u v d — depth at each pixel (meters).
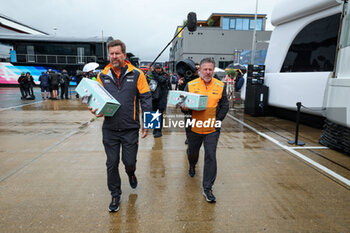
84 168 3.49
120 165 3.61
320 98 5.62
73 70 21.34
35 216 2.33
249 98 8.02
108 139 2.33
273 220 2.30
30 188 2.88
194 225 2.22
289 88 6.71
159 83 5.02
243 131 5.78
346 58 4.04
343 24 4.20
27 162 3.71
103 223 2.23
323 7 5.72
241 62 28.44
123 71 2.29
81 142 4.78
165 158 3.96
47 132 5.59
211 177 2.62
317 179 3.18
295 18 6.79
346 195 2.77
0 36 20.52
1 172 3.34
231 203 2.60
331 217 2.35
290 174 3.34
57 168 3.48
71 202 2.58
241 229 2.16
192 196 2.74
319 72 5.71
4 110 8.84
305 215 2.38
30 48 20.89
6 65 21.16
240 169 3.51
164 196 2.74
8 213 2.37
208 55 31.23
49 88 12.66
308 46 6.31
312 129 5.98
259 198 2.70
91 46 20.94
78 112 8.48
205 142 2.67
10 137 5.14
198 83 2.69
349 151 3.95
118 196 2.45
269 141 4.93
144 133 2.49
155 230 2.14
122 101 2.27
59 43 20.86
